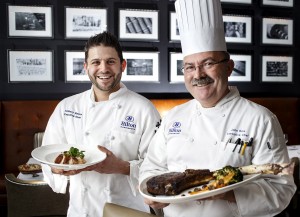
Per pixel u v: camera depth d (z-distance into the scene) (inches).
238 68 169.8
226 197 44.2
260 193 43.4
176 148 52.0
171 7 159.2
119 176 63.5
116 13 153.2
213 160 48.8
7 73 144.9
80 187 63.4
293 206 101.3
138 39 155.3
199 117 51.8
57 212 77.9
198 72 47.8
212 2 50.3
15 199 77.0
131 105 65.7
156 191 42.1
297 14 175.5
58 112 68.1
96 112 65.2
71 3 148.1
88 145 63.2
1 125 138.8
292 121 168.4
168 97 161.2
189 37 49.4
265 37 172.6
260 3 170.7
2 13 142.6
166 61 160.1
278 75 175.6
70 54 148.8
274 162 46.0
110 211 44.2
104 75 61.0
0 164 138.8
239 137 48.1
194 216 48.1
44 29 146.3
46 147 61.1
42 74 147.8
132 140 64.6
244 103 50.4
